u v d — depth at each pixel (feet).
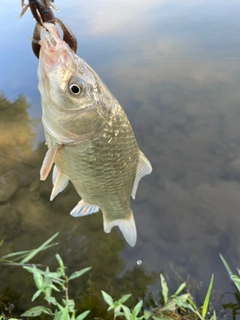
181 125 1.37
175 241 1.01
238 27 2.05
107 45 1.99
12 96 1.69
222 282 0.90
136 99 1.53
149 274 0.94
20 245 1.03
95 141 0.53
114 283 0.93
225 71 1.67
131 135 0.57
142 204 1.11
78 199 1.16
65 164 0.57
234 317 0.82
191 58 1.80
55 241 1.04
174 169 1.21
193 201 1.11
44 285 0.68
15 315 0.86
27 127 1.48
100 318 0.84
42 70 0.49
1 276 0.95
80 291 0.91
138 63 1.80
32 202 1.15
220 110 1.42
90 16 2.39
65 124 0.52
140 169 0.62
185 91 1.56
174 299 0.74
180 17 2.29
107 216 0.67
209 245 0.99
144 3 2.60
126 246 1.01
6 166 1.27
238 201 1.09
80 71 0.51
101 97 0.52
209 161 1.22
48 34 0.47
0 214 1.11
